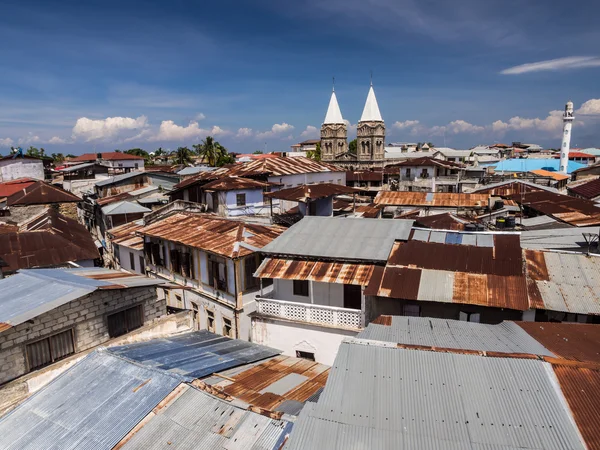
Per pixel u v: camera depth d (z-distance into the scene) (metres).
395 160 114.44
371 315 17.22
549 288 14.88
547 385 8.27
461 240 18.78
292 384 12.80
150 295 17.94
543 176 62.06
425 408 8.02
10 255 24.78
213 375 12.99
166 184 58.28
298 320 18.77
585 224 18.09
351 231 20.59
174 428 10.18
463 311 15.91
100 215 48.38
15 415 11.84
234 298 23.45
